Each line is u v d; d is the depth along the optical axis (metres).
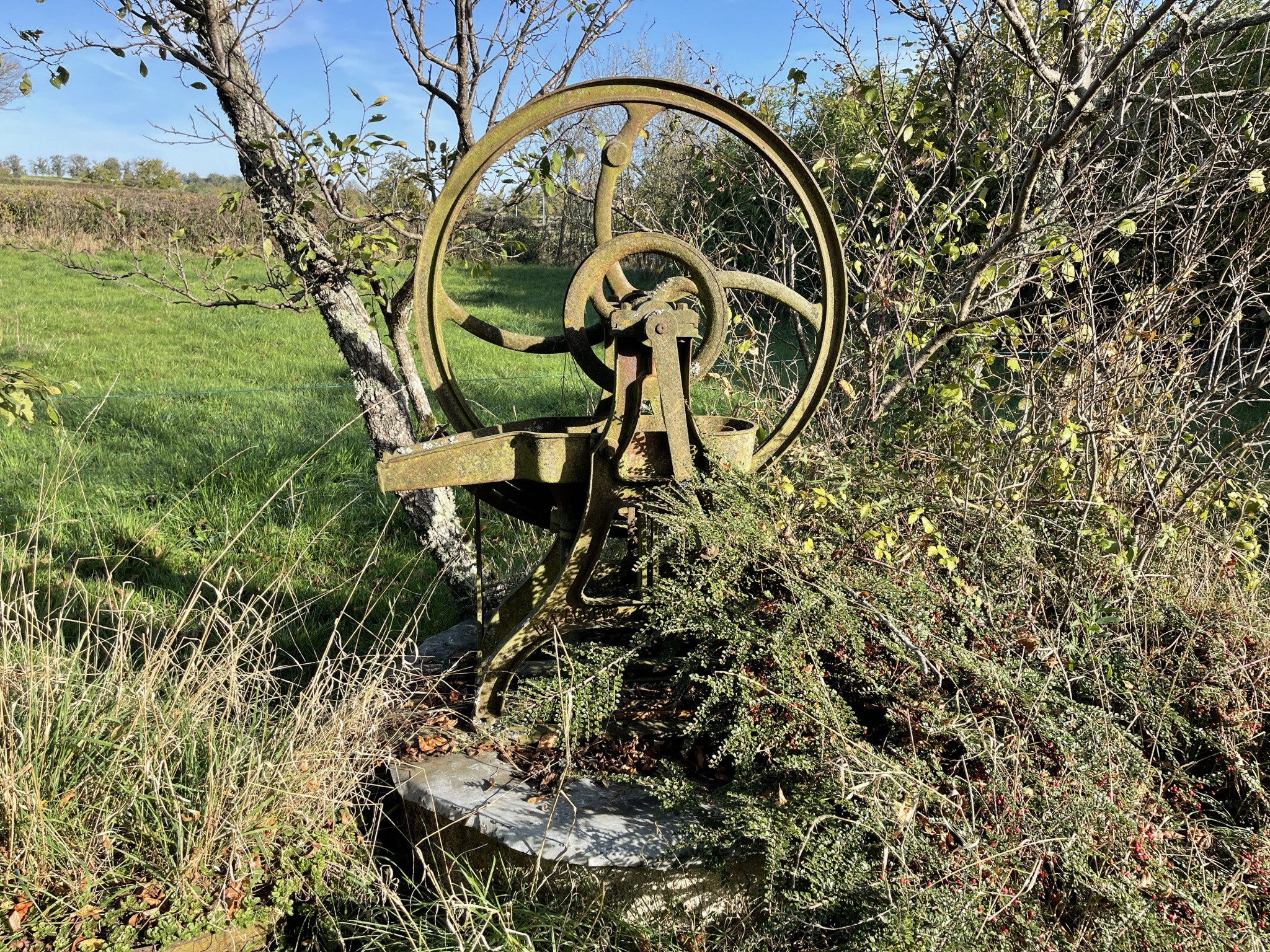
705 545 2.12
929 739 2.05
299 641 3.46
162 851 2.01
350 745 2.32
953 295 3.40
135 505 4.94
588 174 7.74
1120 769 1.90
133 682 2.30
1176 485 2.92
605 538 2.26
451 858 2.07
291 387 8.23
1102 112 2.69
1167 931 1.65
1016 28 2.79
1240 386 3.28
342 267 3.30
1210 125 3.19
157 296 3.42
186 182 29.19
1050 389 3.01
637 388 2.07
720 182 4.40
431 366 2.41
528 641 2.39
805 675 2.00
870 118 3.53
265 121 3.24
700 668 2.26
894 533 2.44
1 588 2.67
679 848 1.97
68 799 2.03
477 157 2.22
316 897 2.08
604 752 2.34
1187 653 2.36
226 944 1.97
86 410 7.04
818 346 2.57
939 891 1.63
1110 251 2.93
